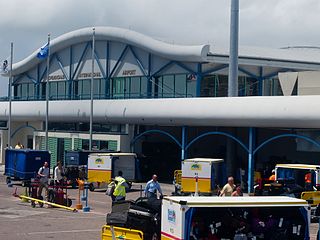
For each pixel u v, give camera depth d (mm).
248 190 42750
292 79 52750
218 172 38688
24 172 43875
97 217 29281
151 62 58125
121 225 19109
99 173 43219
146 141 55094
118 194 29078
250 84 58438
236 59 48469
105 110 54500
